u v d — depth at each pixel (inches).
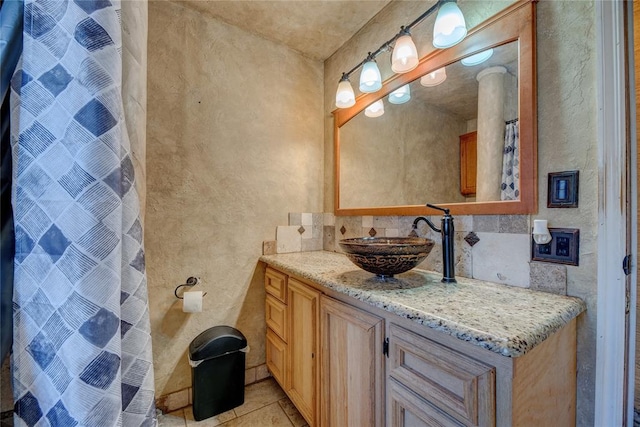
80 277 16.8
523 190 37.3
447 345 27.1
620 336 31.9
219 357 58.1
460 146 45.9
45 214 17.0
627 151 33.0
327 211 79.7
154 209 57.8
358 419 38.3
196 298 56.4
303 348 52.6
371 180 64.5
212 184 64.5
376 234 63.5
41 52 17.2
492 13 41.6
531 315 27.6
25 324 17.1
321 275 47.5
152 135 57.6
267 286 68.4
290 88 76.1
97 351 16.8
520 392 23.1
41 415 16.7
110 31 18.1
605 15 31.5
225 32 66.3
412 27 54.1
